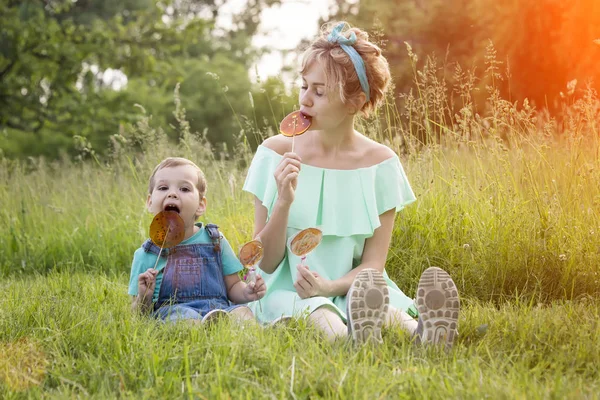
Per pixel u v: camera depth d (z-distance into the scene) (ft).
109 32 70.90
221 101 101.14
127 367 8.81
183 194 12.05
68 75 68.49
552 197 15.12
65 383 8.54
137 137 23.70
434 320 9.69
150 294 11.40
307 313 10.44
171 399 7.91
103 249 20.30
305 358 8.71
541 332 10.16
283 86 19.21
